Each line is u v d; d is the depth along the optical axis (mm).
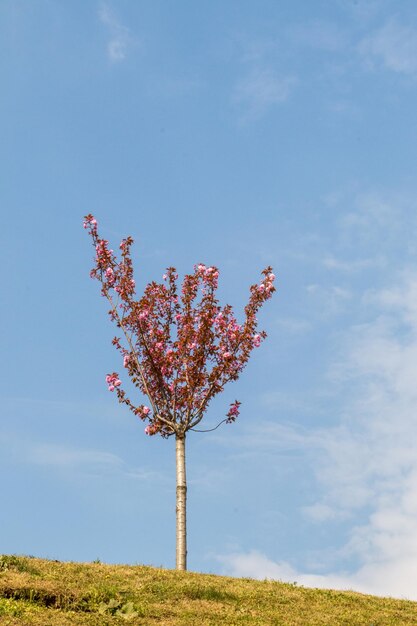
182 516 22781
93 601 15977
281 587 19891
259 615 16625
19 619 13797
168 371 24188
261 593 18703
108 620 14836
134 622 14984
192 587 18125
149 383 24328
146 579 18453
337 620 17016
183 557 22312
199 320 24406
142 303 24406
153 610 15977
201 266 24781
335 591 20422
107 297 24969
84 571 18531
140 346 24516
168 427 23969
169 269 25047
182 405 23953
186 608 16484
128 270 25031
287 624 16062
